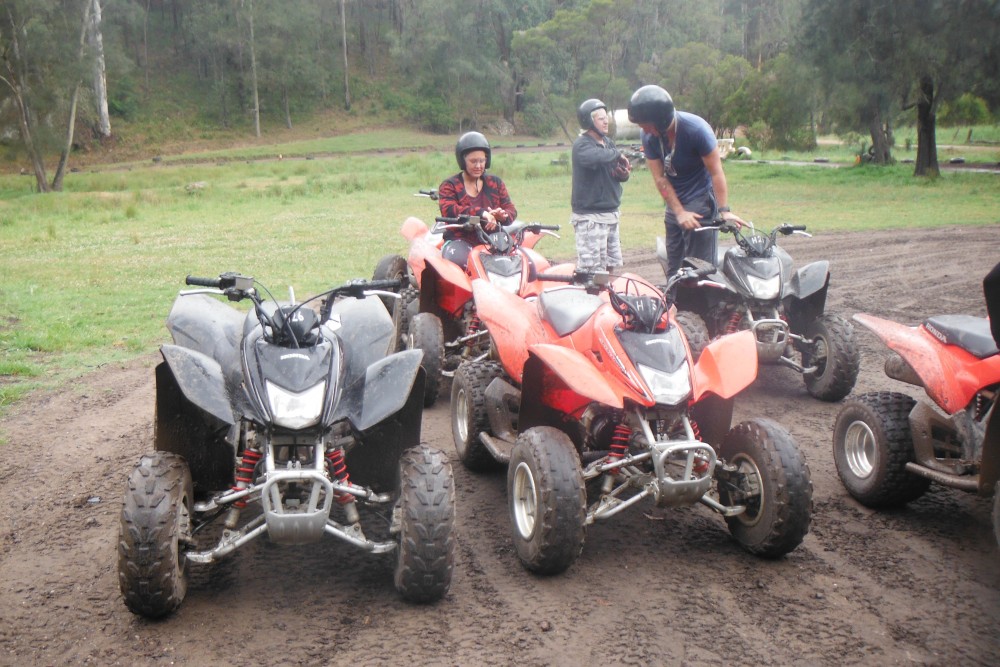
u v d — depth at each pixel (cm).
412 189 3475
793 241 1784
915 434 508
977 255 1548
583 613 411
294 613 409
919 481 516
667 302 525
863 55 3769
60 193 4112
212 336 481
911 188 3359
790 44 4584
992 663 372
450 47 10875
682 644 385
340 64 12212
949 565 462
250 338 449
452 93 11025
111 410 728
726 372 466
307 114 11225
